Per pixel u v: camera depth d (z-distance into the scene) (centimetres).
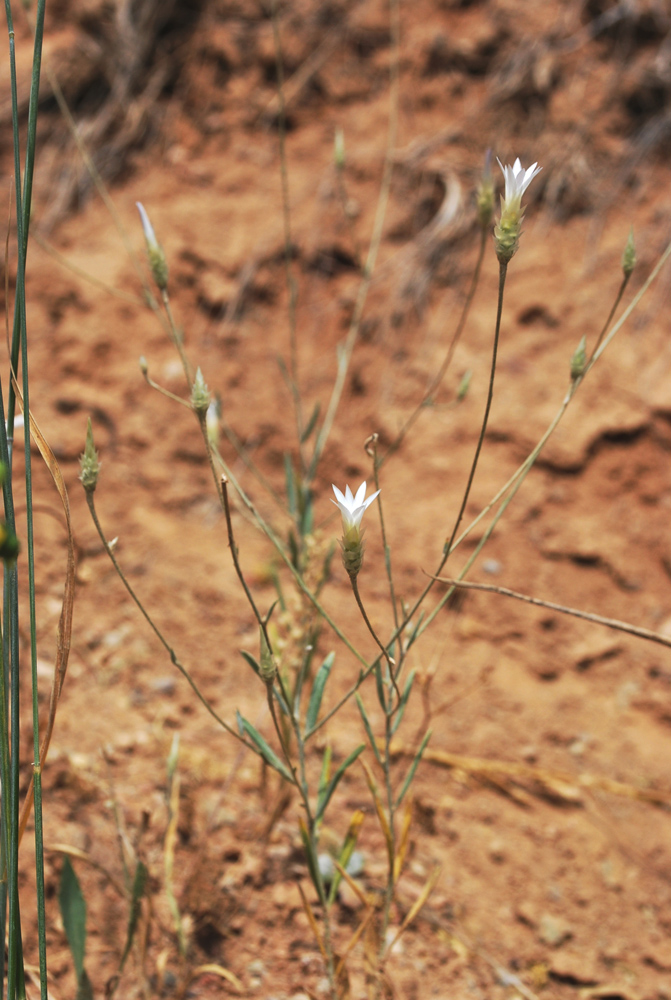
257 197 121
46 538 88
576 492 102
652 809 80
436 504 101
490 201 66
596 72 127
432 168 121
